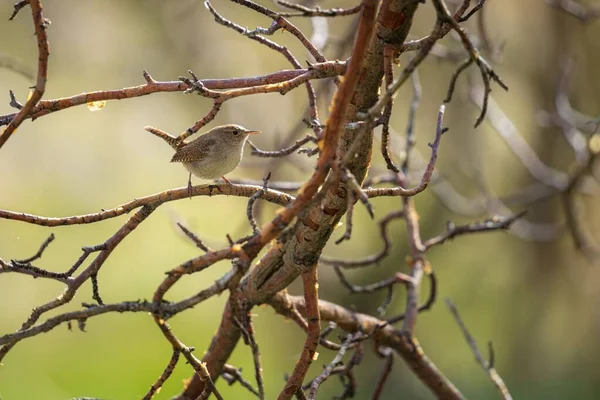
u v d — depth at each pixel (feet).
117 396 41.70
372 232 49.49
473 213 33.63
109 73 56.80
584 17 30.96
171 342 11.51
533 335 51.52
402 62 37.96
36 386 42.19
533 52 44.93
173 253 63.41
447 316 53.36
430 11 41.86
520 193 32.99
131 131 73.41
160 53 51.29
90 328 49.11
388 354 19.36
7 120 14.16
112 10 53.57
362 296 46.83
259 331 49.73
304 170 27.22
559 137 46.09
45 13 54.60
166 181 71.61
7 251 58.49
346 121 12.21
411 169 32.68
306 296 14.03
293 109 49.75
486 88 11.13
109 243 13.87
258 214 27.53
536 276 51.29
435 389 19.60
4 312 52.19
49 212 64.69
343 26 41.14
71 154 71.87
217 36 48.96
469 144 45.70
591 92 44.60
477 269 52.80
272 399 42.75
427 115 46.16
